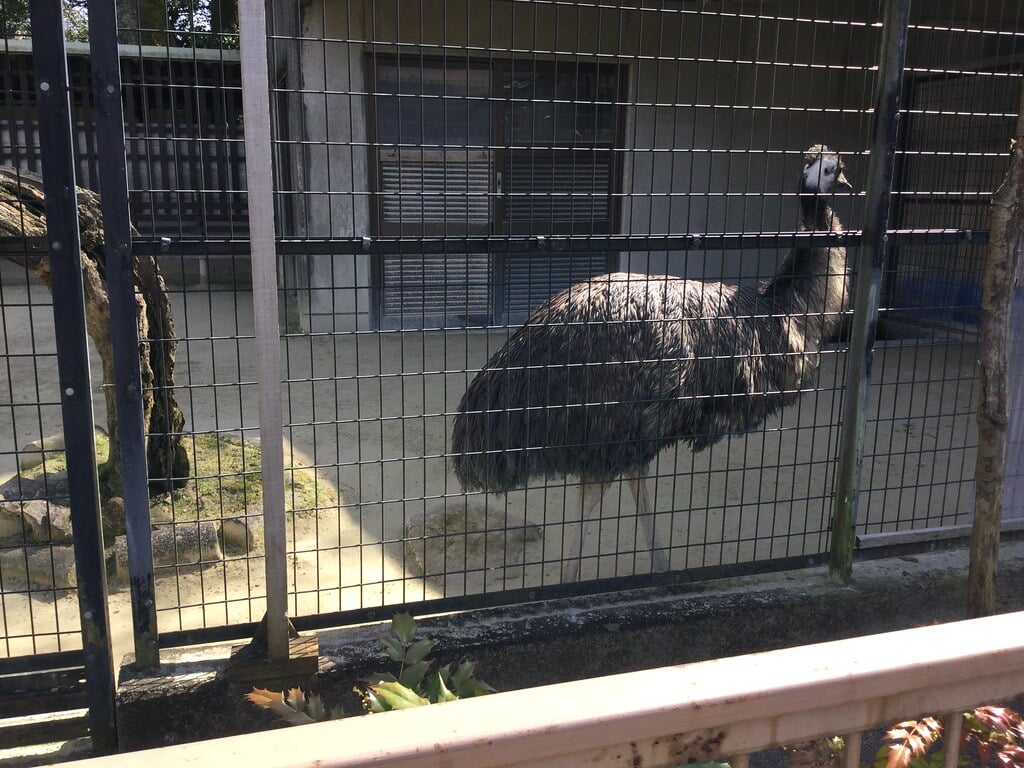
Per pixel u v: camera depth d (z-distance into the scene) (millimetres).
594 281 3742
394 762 1086
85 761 1054
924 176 7387
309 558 4258
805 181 4207
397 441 5965
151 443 4648
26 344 8680
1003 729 1952
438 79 8281
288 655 2846
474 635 3133
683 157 8914
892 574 3623
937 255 7859
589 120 8641
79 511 2658
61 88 2430
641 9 2914
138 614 2859
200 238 2629
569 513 4867
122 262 2568
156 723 2799
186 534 4211
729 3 8609
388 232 8469
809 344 4129
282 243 2705
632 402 3510
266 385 2660
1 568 4016
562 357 3529
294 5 8000
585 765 1173
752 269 9383
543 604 3350
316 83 8070
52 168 2459
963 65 6547
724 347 3709
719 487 5289
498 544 4395
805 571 3664
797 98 8781
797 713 1260
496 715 1153
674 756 1216
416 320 8273
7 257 2795
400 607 3178
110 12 2443
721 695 1213
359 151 8242
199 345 8492
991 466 3049
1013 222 2883
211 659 2949
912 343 8383
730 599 3420
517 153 8469
